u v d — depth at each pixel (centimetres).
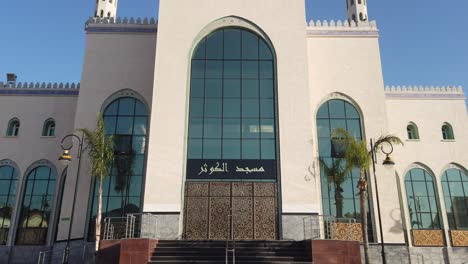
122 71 2383
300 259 1644
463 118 2598
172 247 1728
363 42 2448
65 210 2159
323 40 2452
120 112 2314
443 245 2344
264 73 2159
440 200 2433
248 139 2048
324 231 2105
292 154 2003
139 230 2034
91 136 1953
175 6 2233
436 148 2534
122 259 1609
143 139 2250
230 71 2159
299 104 2081
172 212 1909
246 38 2212
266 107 2103
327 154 2247
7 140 2577
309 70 2398
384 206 2141
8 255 2367
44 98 2645
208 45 2198
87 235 2103
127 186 2158
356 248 1642
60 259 2092
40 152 2544
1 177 2523
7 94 2656
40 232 2412
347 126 2309
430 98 2628
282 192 1950
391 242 2083
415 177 2489
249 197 1967
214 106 2100
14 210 2450
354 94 2356
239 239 1872
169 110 2055
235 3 2248
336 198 2172
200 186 1975
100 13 2717
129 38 2442
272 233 1916
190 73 2150
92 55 2408
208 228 1920
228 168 2002
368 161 1875
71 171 2219
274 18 2227
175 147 2002
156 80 2098
